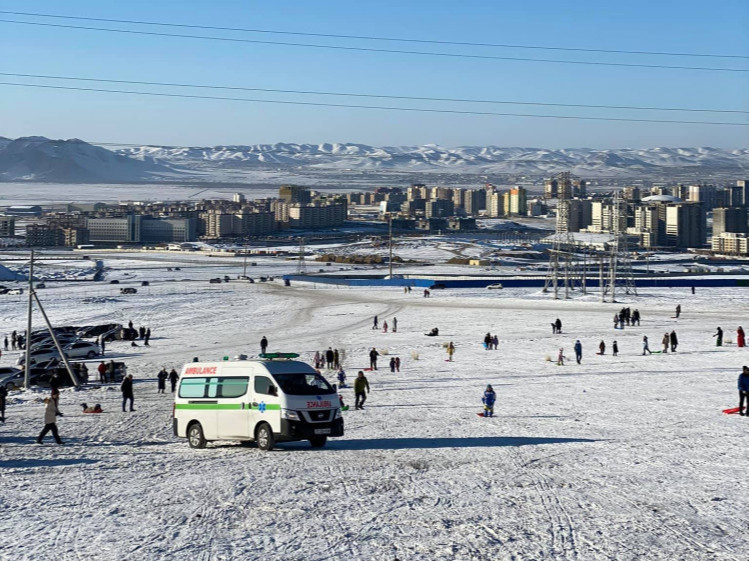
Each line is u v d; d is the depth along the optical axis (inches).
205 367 1467.8
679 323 4613.7
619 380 2444.6
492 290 7642.7
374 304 6284.5
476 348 3649.1
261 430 1363.2
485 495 1008.9
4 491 1058.7
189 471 1175.0
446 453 1306.6
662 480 1094.4
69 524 884.0
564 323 4731.8
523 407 1914.4
